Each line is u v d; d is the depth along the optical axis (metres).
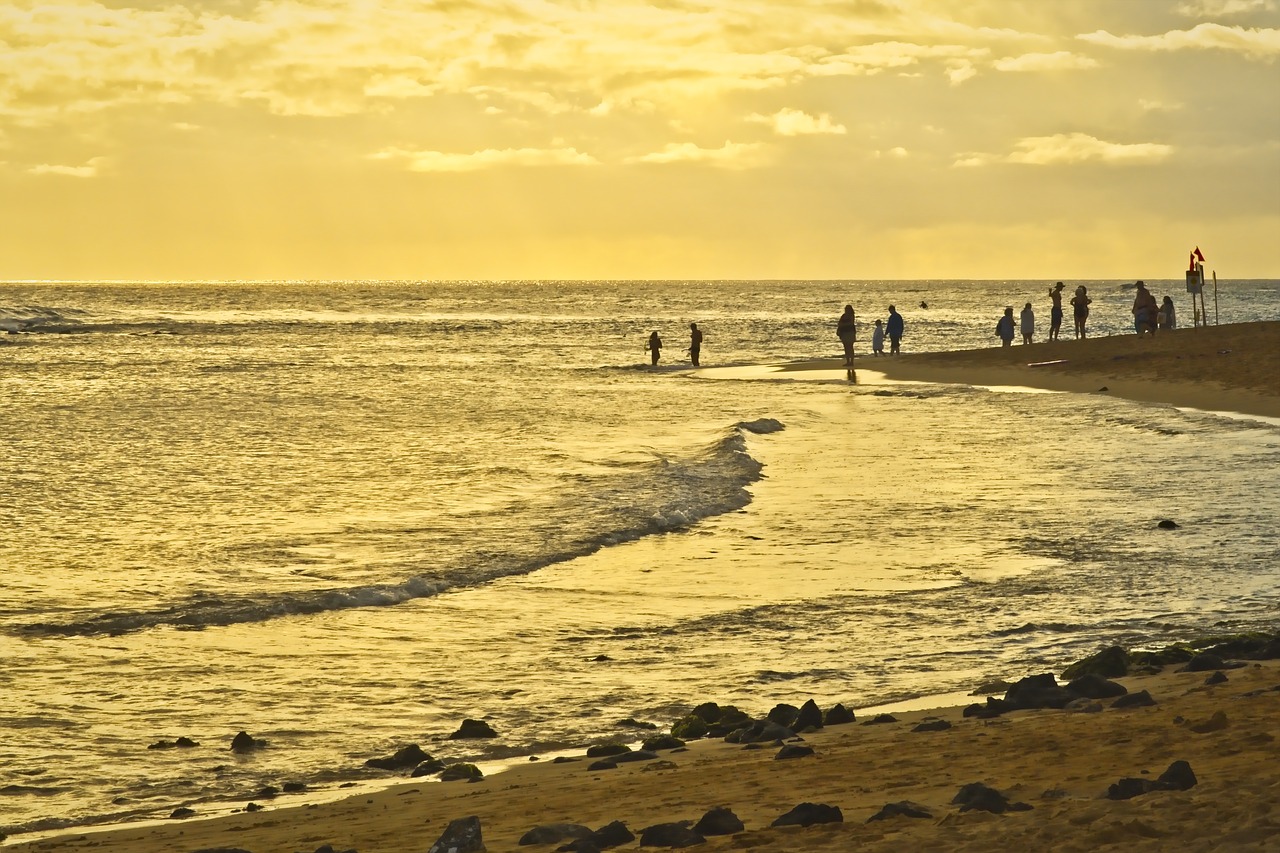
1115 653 17.22
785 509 33.84
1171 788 10.23
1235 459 39.88
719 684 18.80
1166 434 46.69
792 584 25.22
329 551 29.39
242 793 14.73
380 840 11.48
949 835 9.53
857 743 14.23
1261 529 28.81
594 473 41.69
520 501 36.22
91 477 42.12
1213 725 12.60
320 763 15.80
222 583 26.09
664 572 26.66
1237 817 9.26
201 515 34.66
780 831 10.14
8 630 22.38
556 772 14.59
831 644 20.88
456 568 27.33
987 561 26.70
